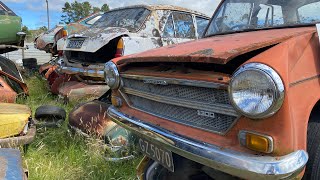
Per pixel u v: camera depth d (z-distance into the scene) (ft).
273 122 5.31
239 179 7.64
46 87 22.03
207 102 6.24
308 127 6.41
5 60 18.15
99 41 17.31
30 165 9.92
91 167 10.30
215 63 6.03
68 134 12.57
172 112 7.20
